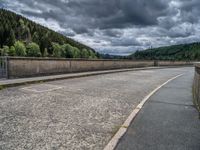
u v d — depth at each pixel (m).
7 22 134.62
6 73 10.79
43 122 4.59
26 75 11.95
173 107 6.32
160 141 3.74
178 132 4.20
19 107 5.74
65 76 13.12
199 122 4.87
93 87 9.87
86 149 3.34
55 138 3.75
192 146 3.55
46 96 7.35
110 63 21.58
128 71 21.48
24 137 3.74
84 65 17.48
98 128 4.34
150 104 6.68
